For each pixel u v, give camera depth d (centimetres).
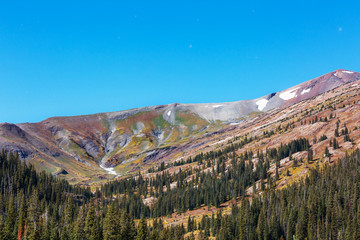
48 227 14975
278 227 16588
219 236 16238
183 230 18362
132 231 13412
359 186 16875
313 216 15938
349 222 14425
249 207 18475
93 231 13312
